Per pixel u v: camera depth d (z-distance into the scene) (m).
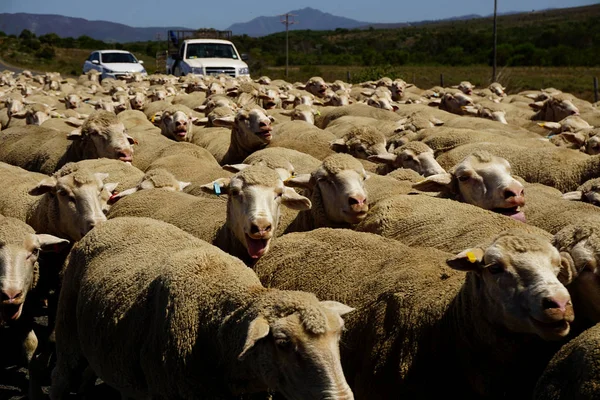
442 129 14.31
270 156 9.82
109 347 6.47
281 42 110.56
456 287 6.11
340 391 4.85
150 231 7.19
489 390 5.80
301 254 7.24
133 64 43.22
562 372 5.09
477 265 5.60
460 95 22.44
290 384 4.98
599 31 93.19
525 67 70.00
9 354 9.27
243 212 7.56
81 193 9.02
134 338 6.22
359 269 6.79
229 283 5.86
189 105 24.27
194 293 5.91
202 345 5.76
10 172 11.41
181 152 13.11
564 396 4.98
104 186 9.66
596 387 4.72
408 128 15.96
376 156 11.65
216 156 15.12
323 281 6.83
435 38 92.50
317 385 4.86
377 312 6.31
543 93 25.84
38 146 15.05
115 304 6.47
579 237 5.95
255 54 92.06
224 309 5.70
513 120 20.09
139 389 6.33
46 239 8.07
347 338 6.46
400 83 28.06
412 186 9.45
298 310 5.08
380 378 6.12
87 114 21.16
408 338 6.05
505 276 5.42
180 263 6.13
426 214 8.08
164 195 9.55
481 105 20.56
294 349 4.93
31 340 8.36
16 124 20.62
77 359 7.38
